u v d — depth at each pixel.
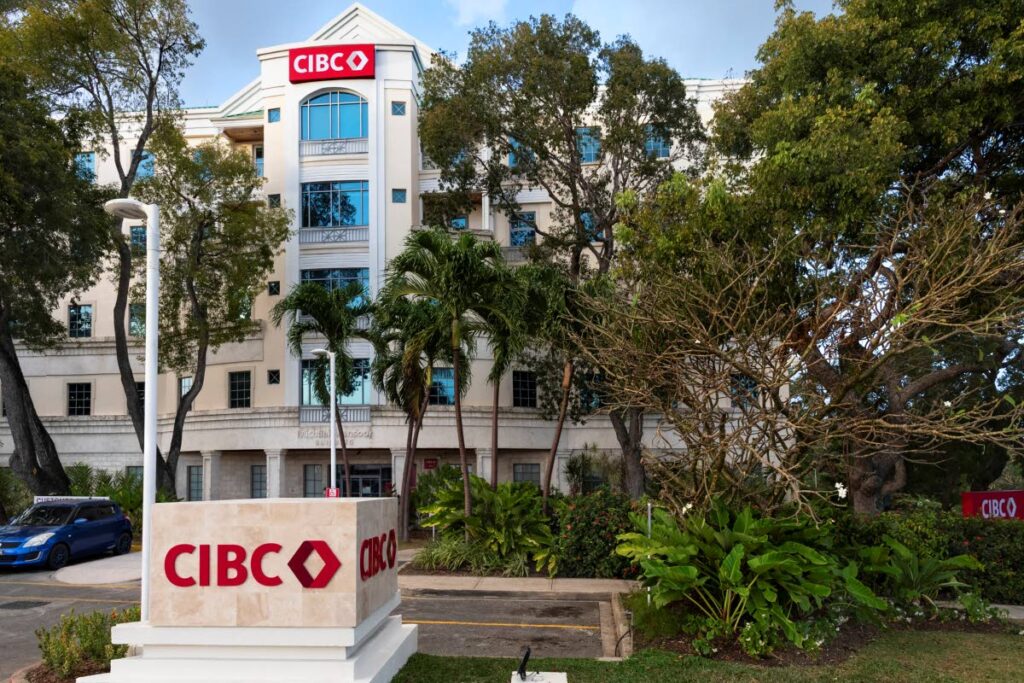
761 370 9.45
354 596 6.48
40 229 20.86
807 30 14.37
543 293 15.70
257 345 31.97
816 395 9.27
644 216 14.18
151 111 26.20
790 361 9.62
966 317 12.40
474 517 15.97
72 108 23.89
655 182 24.86
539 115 24.30
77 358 34.22
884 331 9.44
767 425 9.29
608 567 14.86
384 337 23.28
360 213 31.66
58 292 23.92
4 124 19.75
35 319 24.19
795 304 12.27
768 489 10.37
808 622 8.69
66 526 18.52
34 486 24.75
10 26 22.61
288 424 30.66
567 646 9.62
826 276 11.89
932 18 13.67
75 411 34.12
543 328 15.48
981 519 12.45
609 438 31.62
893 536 11.65
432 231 15.84
